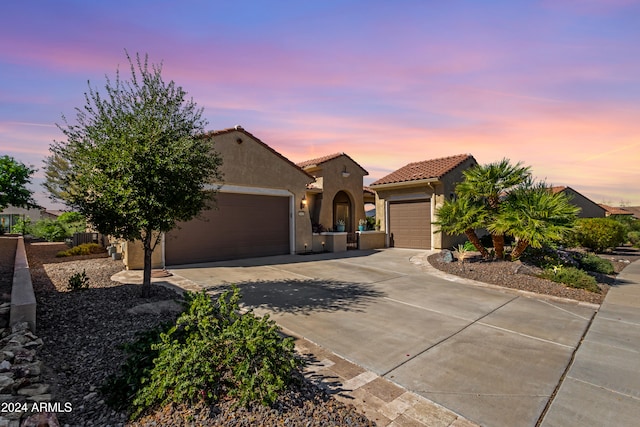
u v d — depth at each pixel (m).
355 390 3.66
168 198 6.13
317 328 5.63
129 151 5.84
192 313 4.25
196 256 11.95
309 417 3.03
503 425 3.08
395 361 4.41
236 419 2.90
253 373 3.36
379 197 19.34
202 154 6.86
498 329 5.67
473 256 12.48
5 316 5.18
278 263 12.32
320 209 19.16
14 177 22.77
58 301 6.37
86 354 4.20
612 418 3.19
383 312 6.55
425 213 17.25
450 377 3.99
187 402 3.11
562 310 6.82
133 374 3.36
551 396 3.58
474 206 11.76
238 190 13.01
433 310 6.71
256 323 4.01
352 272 10.73
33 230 28.52
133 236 6.22
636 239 21.30
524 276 9.46
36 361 3.83
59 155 6.11
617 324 5.98
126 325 5.11
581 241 17.75
